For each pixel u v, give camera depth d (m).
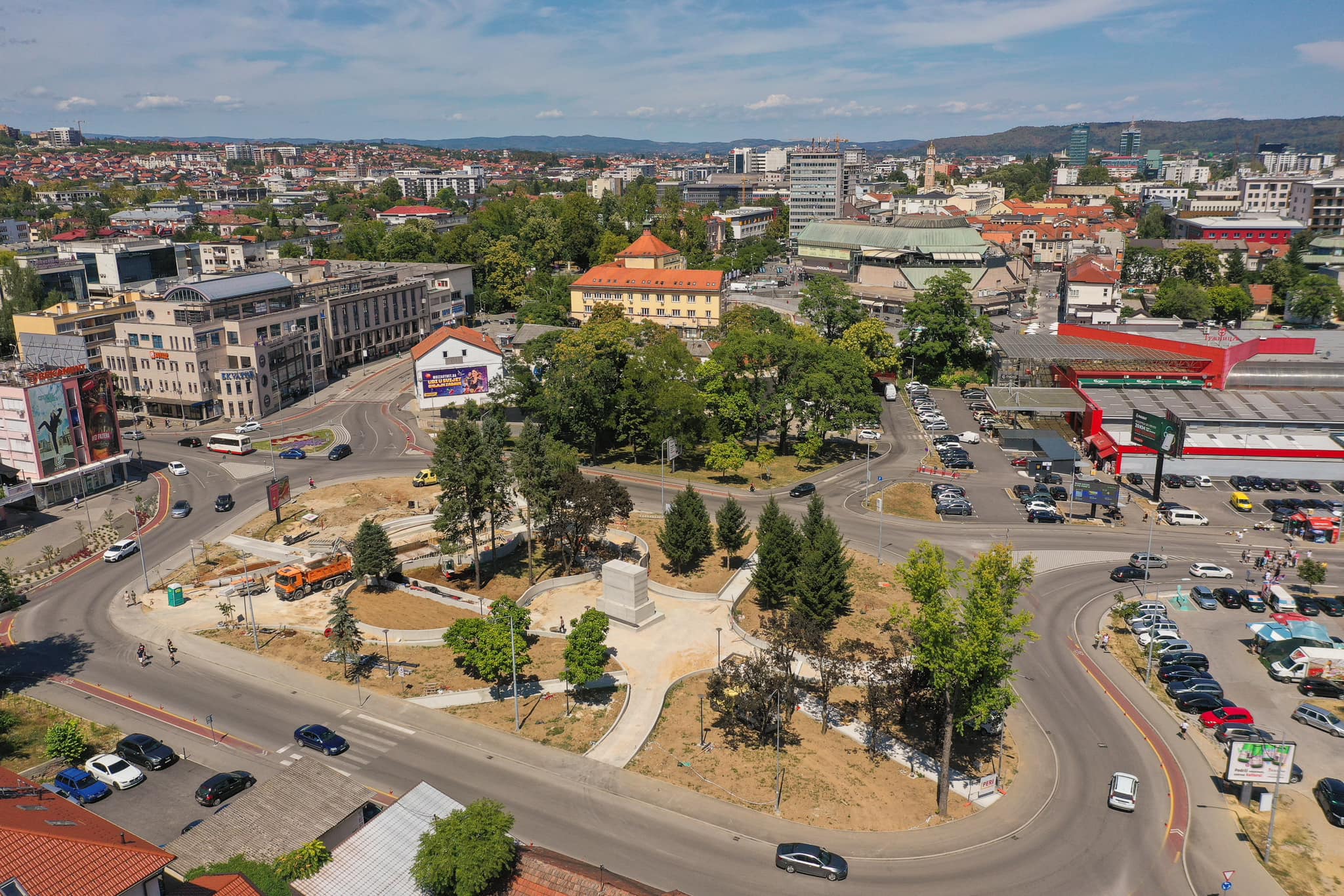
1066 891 64.06
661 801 73.19
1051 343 196.50
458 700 87.81
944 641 71.06
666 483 151.75
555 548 125.00
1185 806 73.75
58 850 47.88
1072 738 83.12
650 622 103.62
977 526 132.12
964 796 75.00
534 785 74.88
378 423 184.12
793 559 106.19
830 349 164.50
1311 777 77.88
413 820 61.62
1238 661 97.25
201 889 52.34
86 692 89.06
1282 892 64.38
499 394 169.88
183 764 77.56
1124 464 153.25
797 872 65.25
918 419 188.38
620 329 180.25
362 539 109.62
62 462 142.62
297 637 100.31
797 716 86.62
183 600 108.56
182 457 164.00
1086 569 118.81
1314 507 136.00
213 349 184.75
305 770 66.88
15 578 115.62
